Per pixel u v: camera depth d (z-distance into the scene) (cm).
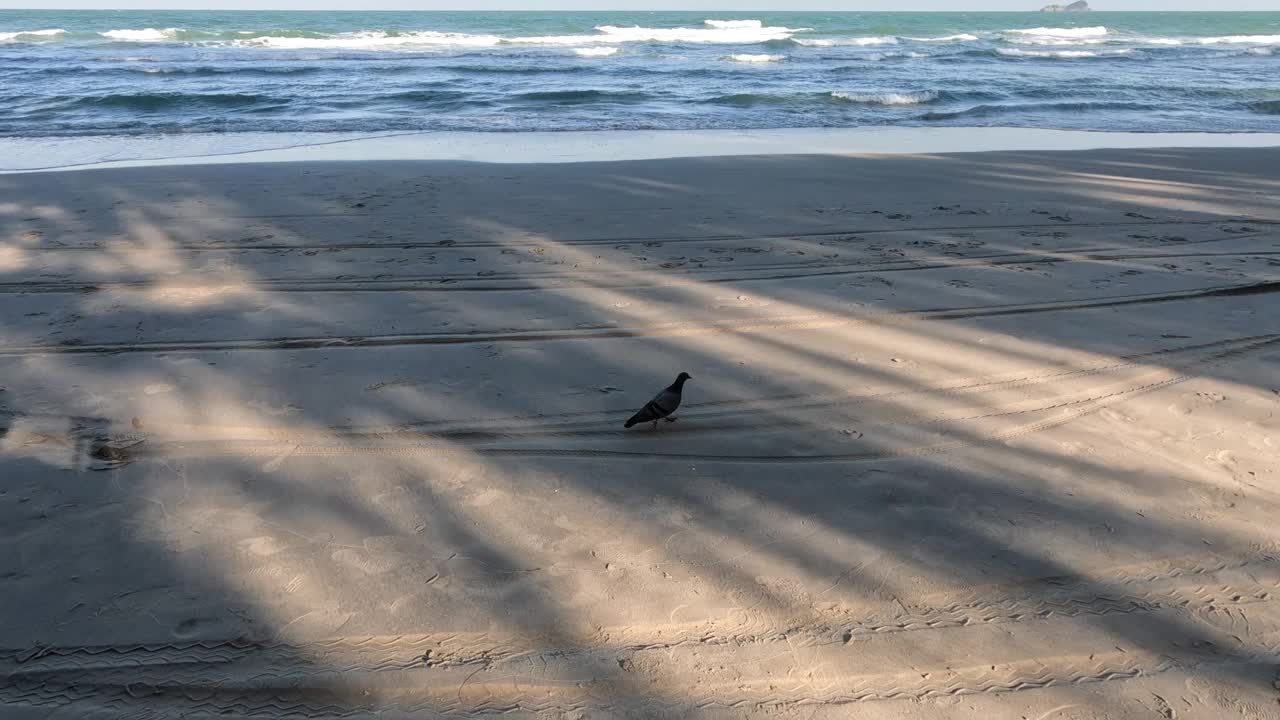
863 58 4097
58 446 491
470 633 348
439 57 3928
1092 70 3556
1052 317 700
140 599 366
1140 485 453
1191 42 6806
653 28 7694
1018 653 337
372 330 673
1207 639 343
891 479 463
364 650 339
